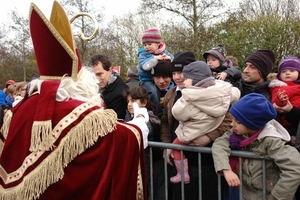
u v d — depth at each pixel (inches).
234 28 429.4
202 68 90.0
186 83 90.8
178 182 95.0
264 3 655.8
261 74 101.3
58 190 59.1
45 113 60.6
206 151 86.5
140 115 96.0
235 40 418.0
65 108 61.7
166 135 105.7
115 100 112.5
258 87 100.3
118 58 618.2
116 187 63.6
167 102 107.0
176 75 103.7
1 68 660.7
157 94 123.7
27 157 60.6
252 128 77.7
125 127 69.8
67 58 63.2
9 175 63.0
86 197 61.0
